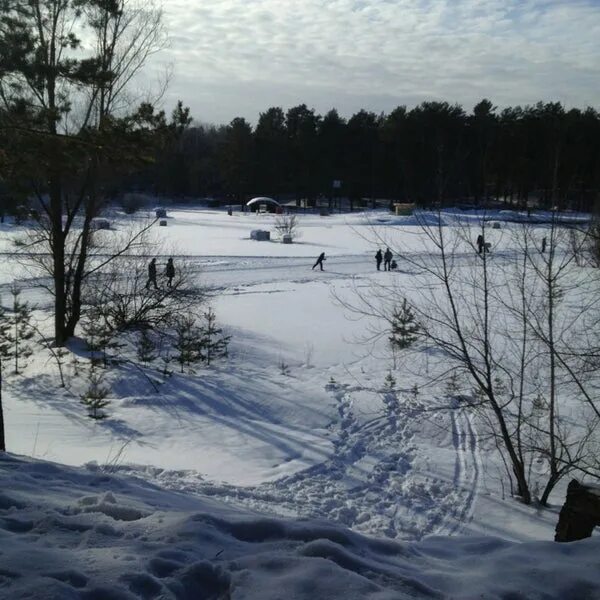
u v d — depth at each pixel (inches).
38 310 994.1
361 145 3791.8
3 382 647.1
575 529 208.8
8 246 1528.1
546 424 497.7
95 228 1053.2
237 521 154.1
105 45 687.7
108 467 375.6
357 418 548.4
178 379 648.4
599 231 401.4
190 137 5064.0
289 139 4111.7
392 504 372.8
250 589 119.9
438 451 473.7
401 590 127.9
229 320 954.1
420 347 672.4
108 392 597.3
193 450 454.6
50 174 462.3
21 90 436.8
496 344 629.6
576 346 546.6
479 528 340.2
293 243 2240.4
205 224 2869.1
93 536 142.2
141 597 114.4
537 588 134.6
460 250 1359.5
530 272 703.1
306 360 745.0
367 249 2071.9
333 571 125.7
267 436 492.4
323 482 400.5
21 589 110.7
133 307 858.1
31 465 249.4
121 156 498.3
